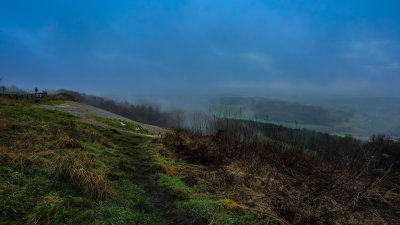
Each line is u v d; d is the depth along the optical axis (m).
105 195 4.01
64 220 2.96
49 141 6.67
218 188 5.11
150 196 4.82
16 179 3.64
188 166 7.29
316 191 4.42
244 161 6.63
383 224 3.47
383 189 4.79
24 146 5.55
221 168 6.43
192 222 3.60
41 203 3.14
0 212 2.76
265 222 3.40
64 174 4.11
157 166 6.82
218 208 3.89
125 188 4.85
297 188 4.93
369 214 3.73
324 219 3.52
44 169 4.23
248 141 8.30
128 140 12.33
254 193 4.54
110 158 7.06
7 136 6.13
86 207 3.45
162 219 3.69
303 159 7.20
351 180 5.14
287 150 7.38
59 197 3.45
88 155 6.19
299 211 3.68
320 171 6.32
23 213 2.90
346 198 4.43
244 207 3.87
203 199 4.46
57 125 9.27
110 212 3.47
